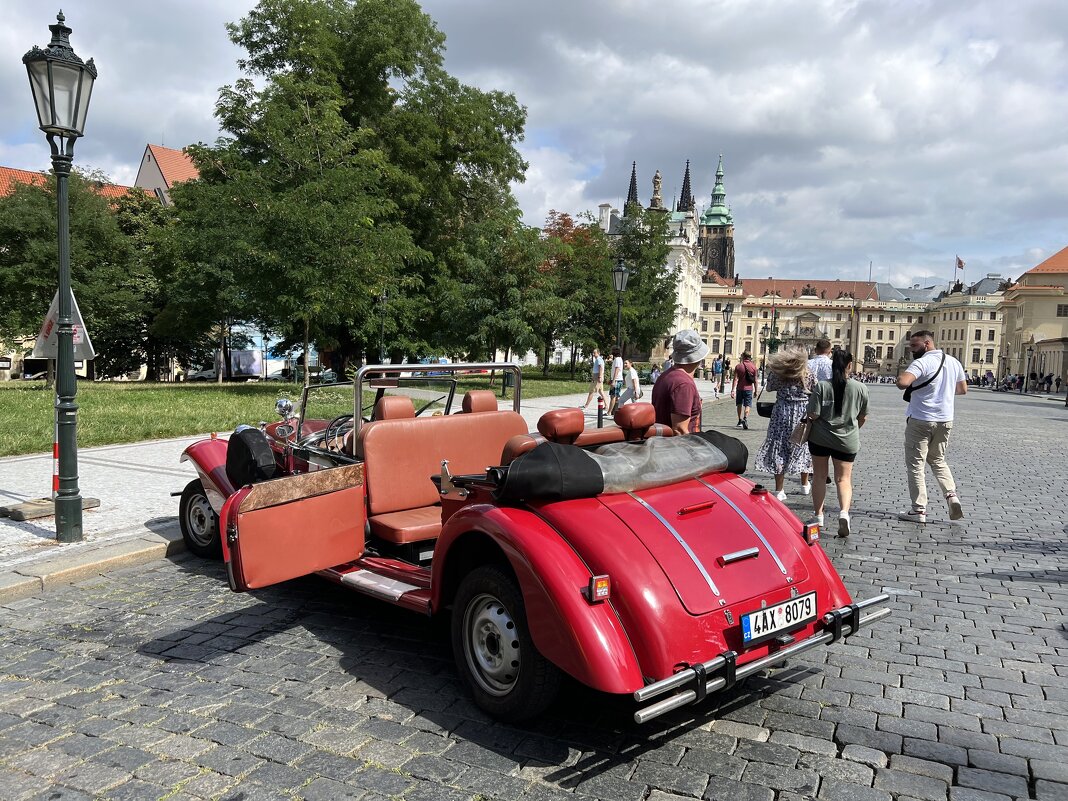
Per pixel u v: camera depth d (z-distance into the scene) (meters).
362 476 4.25
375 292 21.23
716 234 146.25
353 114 25.92
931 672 3.97
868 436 16.50
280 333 26.09
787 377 7.65
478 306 28.83
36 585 5.07
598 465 3.38
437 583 3.55
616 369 19.92
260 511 3.72
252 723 3.29
